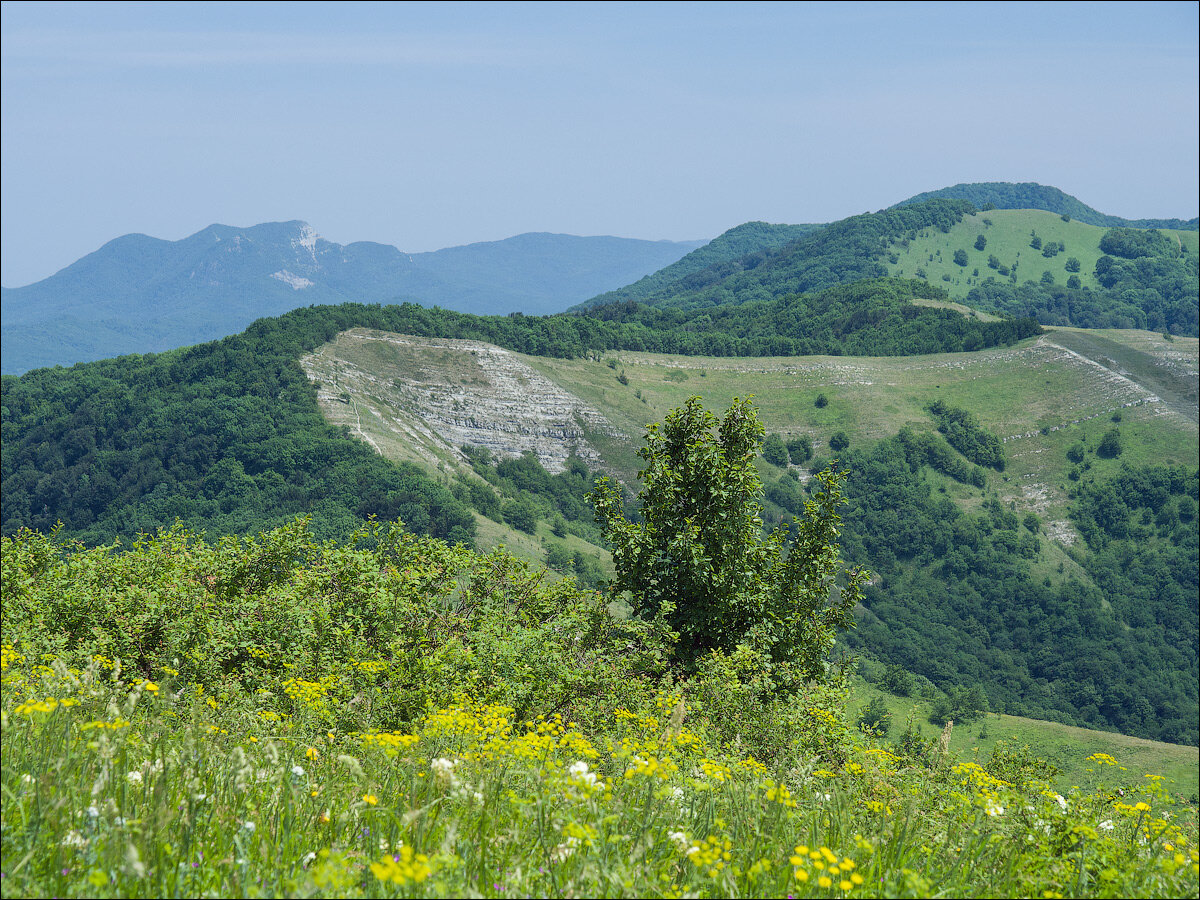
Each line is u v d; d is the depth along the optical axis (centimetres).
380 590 1168
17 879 314
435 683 980
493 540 12194
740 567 1359
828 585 1448
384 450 14462
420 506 12025
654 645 1252
